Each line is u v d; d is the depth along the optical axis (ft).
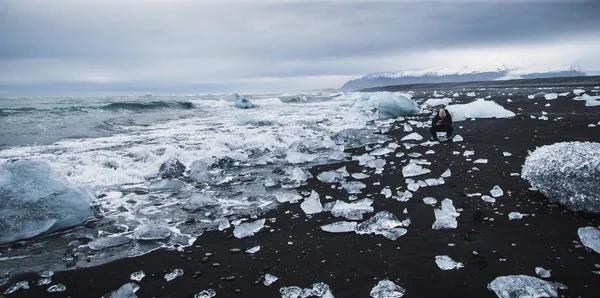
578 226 11.16
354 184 17.26
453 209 13.17
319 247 11.10
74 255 11.05
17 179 13.47
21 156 23.30
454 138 26.76
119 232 12.91
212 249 11.33
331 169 21.45
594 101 44.73
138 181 19.84
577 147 12.59
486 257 9.75
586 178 11.71
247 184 18.98
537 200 13.60
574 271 8.75
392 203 14.74
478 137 27.20
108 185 18.92
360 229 12.12
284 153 27.09
